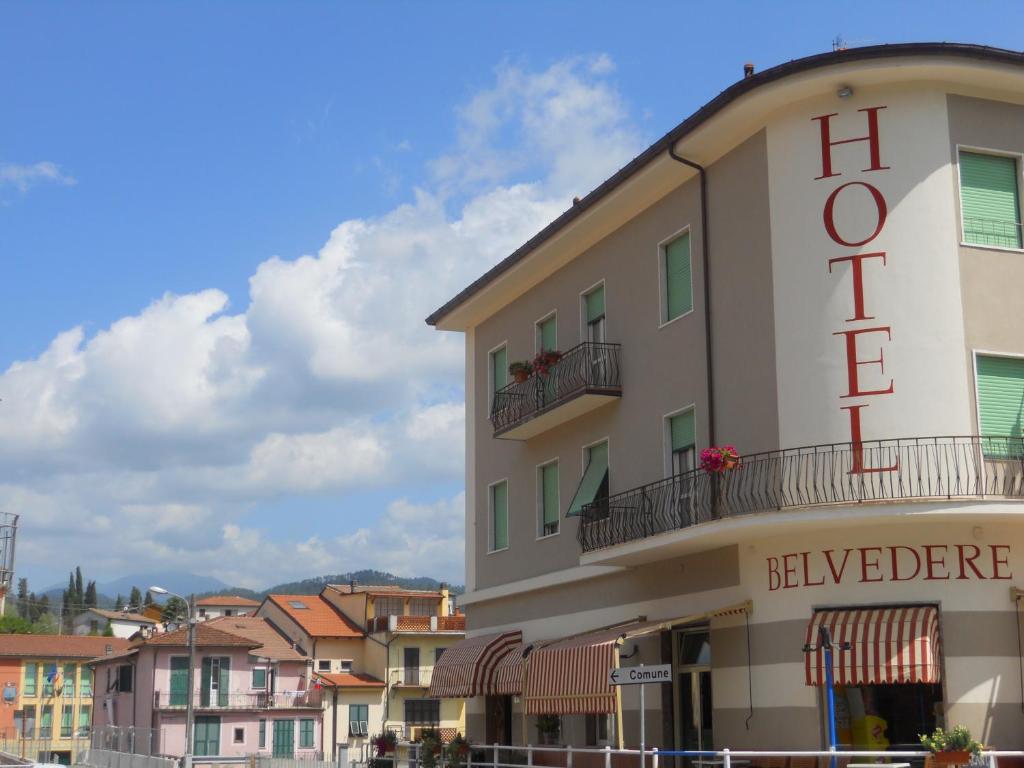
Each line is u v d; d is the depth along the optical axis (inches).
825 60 860.0
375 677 3169.3
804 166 889.5
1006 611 818.8
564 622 1157.1
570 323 1185.4
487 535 1332.4
